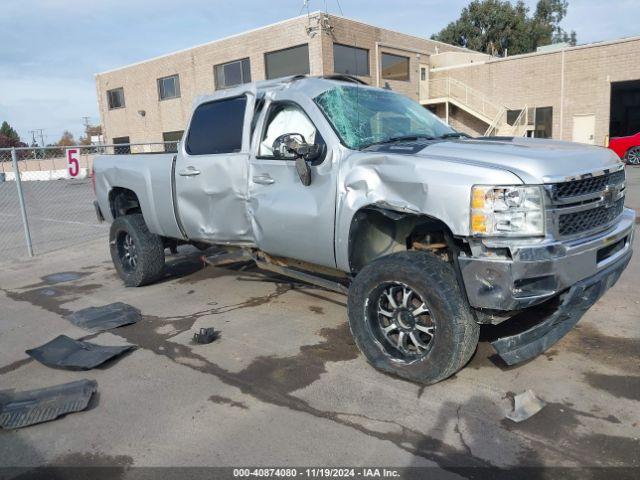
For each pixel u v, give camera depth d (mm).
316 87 4473
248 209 4777
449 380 3723
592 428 3082
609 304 5066
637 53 22125
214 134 5168
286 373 3949
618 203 3885
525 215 3150
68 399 3625
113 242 6645
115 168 6340
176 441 3139
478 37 50438
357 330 3887
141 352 4469
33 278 7352
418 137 4402
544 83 24828
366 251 4035
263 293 5977
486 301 3246
